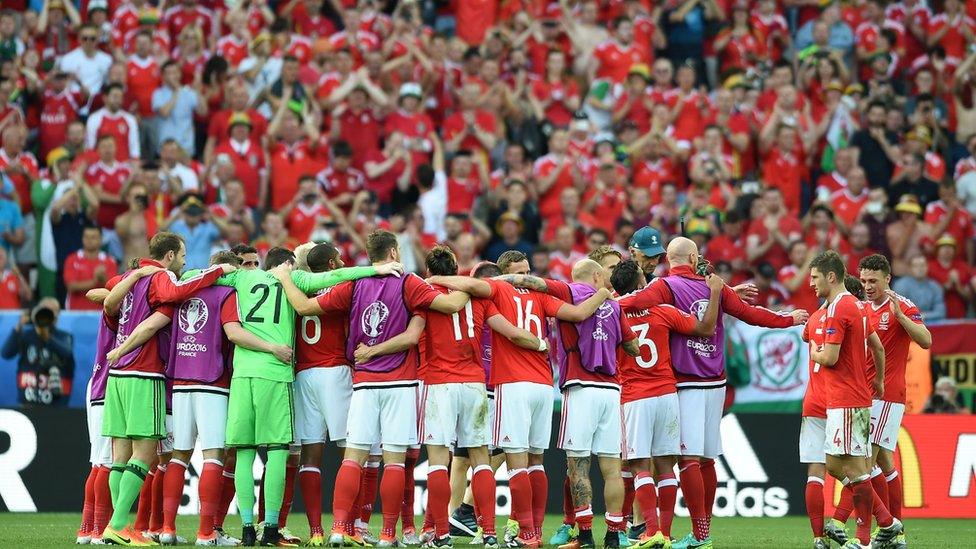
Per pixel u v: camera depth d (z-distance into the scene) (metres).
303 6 75.56
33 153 67.56
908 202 66.88
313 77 71.25
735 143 71.56
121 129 65.69
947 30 80.62
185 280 33.31
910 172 70.62
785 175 70.56
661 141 70.44
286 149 66.81
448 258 34.59
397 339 32.53
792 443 50.31
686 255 35.22
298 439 34.25
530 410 33.59
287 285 33.62
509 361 33.62
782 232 63.84
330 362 33.91
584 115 69.94
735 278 62.81
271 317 33.34
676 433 33.88
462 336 33.16
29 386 49.72
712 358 34.75
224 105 69.56
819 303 61.22
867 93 78.25
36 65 69.75
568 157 68.00
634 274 34.44
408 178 67.62
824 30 78.44
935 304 62.88
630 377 34.06
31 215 61.69
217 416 33.59
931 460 49.25
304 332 34.09
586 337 33.56
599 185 67.00
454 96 74.75
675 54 78.81
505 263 36.25
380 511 49.34
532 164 70.62
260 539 34.84
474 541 37.59
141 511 35.38
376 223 63.38
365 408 32.69
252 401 33.06
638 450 33.69
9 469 48.09
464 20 78.25
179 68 68.88
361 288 32.97
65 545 33.81
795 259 61.72
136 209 61.25
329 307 33.16
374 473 36.00
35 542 35.16
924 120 75.62
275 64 69.94
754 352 52.91
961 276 65.88
